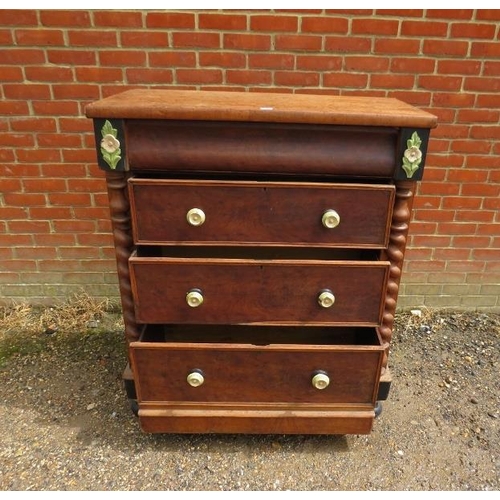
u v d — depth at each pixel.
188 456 1.38
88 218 1.95
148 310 1.22
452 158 1.86
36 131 1.79
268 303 1.21
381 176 1.11
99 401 1.58
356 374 1.27
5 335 1.93
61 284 2.08
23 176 1.87
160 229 1.13
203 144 1.07
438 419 1.54
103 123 1.04
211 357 1.25
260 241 1.15
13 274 2.05
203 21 1.64
